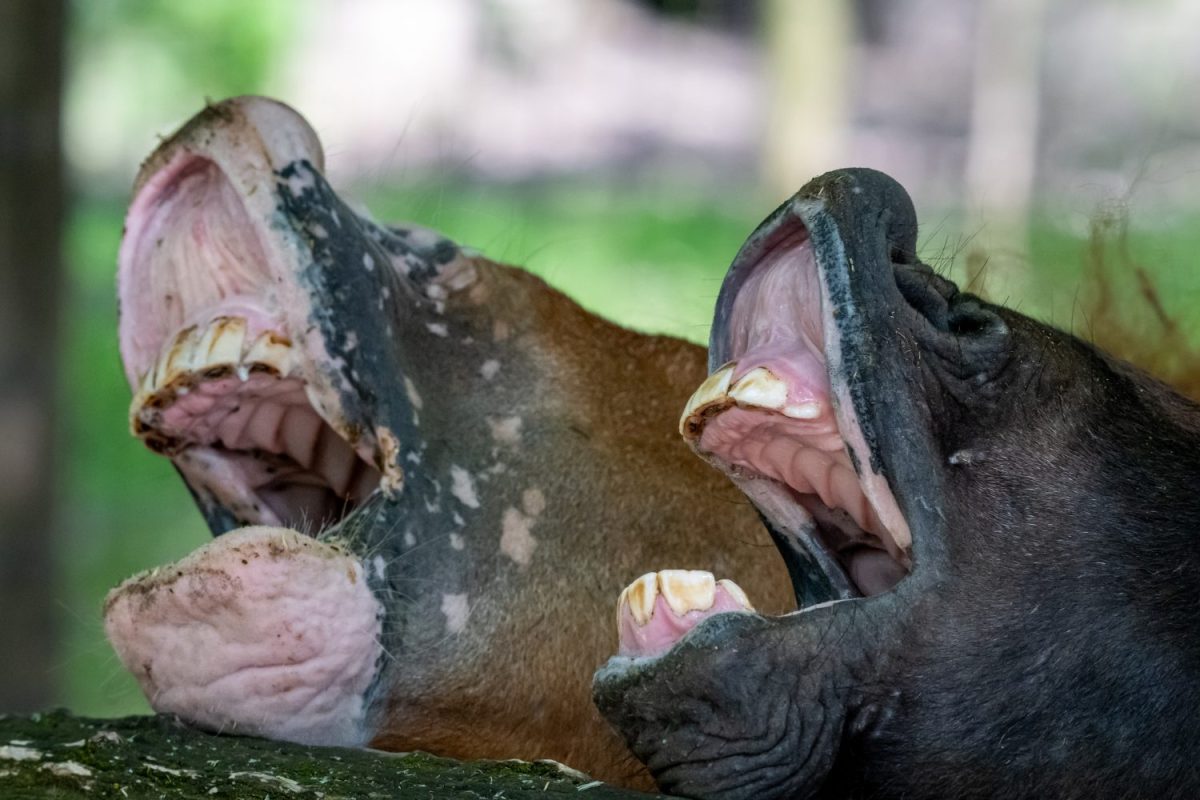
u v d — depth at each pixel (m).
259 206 10.09
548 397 11.61
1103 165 55.75
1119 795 8.92
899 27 82.31
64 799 8.67
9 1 25.72
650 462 11.69
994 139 62.78
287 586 9.57
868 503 9.00
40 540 26.58
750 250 8.94
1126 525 9.05
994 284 14.94
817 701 8.56
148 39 65.12
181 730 9.72
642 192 64.31
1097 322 13.86
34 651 26.47
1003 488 8.94
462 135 67.50
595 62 76.62
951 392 8.93
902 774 8.83
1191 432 9.65
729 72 78.69
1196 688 8.96
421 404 10.95
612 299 50.22
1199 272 17.25
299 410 10.65
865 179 8.73
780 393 8.59
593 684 8.64
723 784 8.55
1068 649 8.83
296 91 66.69
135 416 10.39
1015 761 8.83
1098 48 68.19
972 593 8.71
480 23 72.88
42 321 26.48
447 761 9.34
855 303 8.51
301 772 8.98
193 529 40.28
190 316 10.36
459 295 11.73
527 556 11.04
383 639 10.26
